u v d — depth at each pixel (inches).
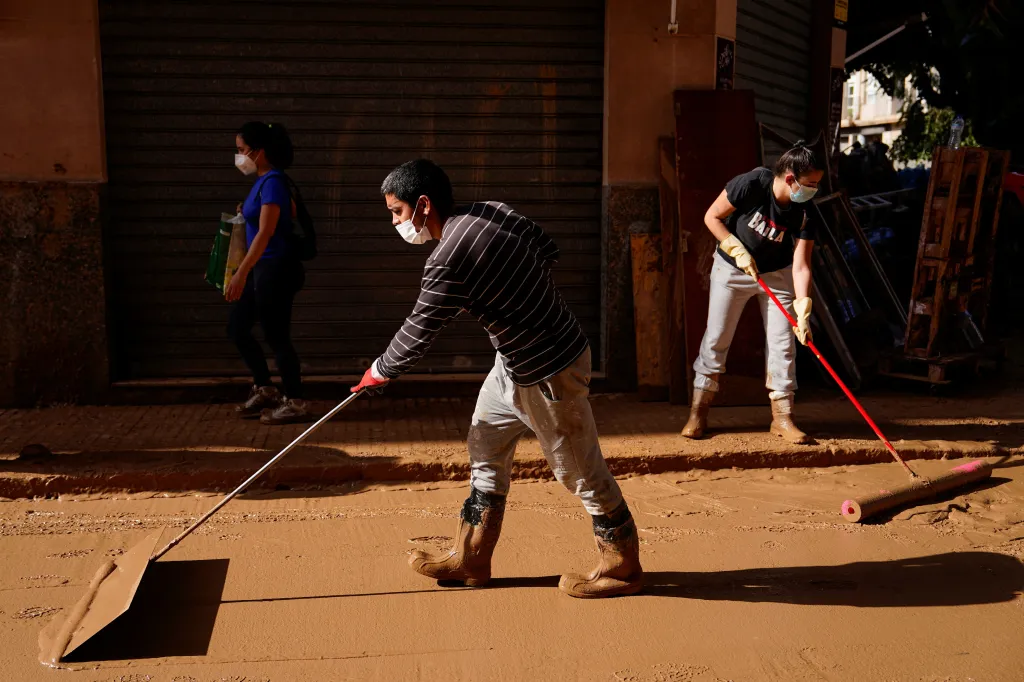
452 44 265.4
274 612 142.1
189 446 214.5
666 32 264.7
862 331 286.5
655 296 267.4
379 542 171.3
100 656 127.4
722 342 221.6
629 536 147.9
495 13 265.4
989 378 303.1
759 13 309.9
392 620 140.0
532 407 139.4
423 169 135.3
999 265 393.4
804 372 299.9
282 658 128.0
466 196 272.1
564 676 123.7
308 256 235.1
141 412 248.1
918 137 764.6
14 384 250.5
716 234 211.8
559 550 168.6
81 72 243.9
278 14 257.8
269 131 228.1
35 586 149.6
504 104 269.3
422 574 152.2
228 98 259.3
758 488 205.5
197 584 151.8
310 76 261.6
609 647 132.2
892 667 126.7
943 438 231.1
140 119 256.2
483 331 275.9
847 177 438.0
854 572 160.1
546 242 141.1
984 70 514.3
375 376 137.9
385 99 265.3
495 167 271.9
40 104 243.1
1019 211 423.2
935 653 130.9
